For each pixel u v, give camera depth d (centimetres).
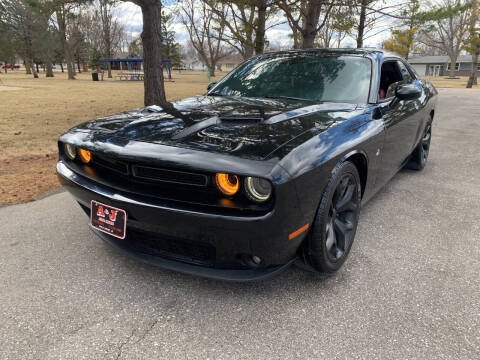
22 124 771
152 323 178
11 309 187
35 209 318
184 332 172
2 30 4184
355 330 174
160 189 177
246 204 161
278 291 205
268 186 158
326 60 306
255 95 293
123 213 183
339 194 208
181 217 166
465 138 677
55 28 3728
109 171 198
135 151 179
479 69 6962
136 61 3822
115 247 208
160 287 207
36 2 751
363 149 221
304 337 169
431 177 427
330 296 201
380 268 230
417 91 263
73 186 206
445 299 199
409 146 356
